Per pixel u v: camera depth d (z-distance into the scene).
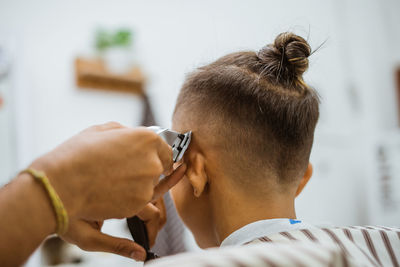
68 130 1.36
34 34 1.34
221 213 0.56
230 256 0.28
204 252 0.30
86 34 1.44
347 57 1.97
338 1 2.02
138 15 1.56
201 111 0.57
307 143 0.58
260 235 0.50
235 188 0.55
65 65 1.38
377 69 2.02
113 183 0.45
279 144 0.55
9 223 0.40
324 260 0.27
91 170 0.43
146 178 0.47
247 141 0.54
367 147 1.87
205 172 0.56
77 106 1.39
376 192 1.80
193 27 1.68
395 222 1.76
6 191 0.41
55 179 0.42
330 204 1.85
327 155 1.88
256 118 0.54
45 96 1.33
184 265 0.27
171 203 1.20
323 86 1.86
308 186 1.81
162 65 1.58
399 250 0.49
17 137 1.23
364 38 2.02
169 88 1.58
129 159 0.45
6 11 1.30
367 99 1.98
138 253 0.56
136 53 1.51
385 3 2.07
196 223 0.61
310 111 0.58
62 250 1.12
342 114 1.93
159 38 1.59
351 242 0.47
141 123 1.39
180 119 0.60
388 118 2.00
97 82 1.41
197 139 0.57
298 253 0.27
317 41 1.86
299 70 0.58
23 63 1.27
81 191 0.43
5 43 1.25
